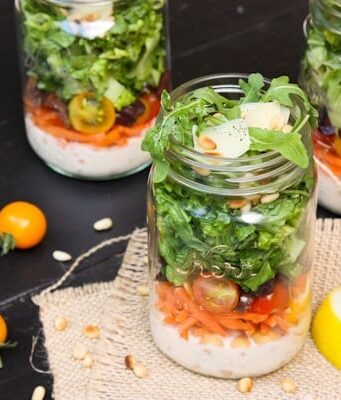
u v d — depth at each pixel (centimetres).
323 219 80
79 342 73
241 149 63
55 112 82
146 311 74
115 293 75
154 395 69
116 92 81
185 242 66
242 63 94
